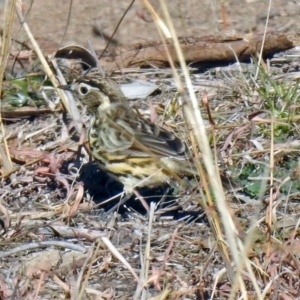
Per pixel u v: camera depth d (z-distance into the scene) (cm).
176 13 1730
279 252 1040
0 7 1609
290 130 1367
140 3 1738
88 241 1155
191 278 1053
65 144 1370
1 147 1291
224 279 1034
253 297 997
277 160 1279
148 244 970
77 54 1608
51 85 1528
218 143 1338
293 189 1220
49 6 1723
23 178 1285
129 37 1673
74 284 978
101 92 1258
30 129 1425
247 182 1252
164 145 1202
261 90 1450
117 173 1229
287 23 1733
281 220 1152
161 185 1232
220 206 817
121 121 1235
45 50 1622
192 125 870
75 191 1262
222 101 1484
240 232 915
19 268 1077
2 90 1496
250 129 1362
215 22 1582
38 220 1199
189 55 1602
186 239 1138
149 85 1535
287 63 1622
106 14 1720
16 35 1573
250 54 1619
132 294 1031
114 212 1215
